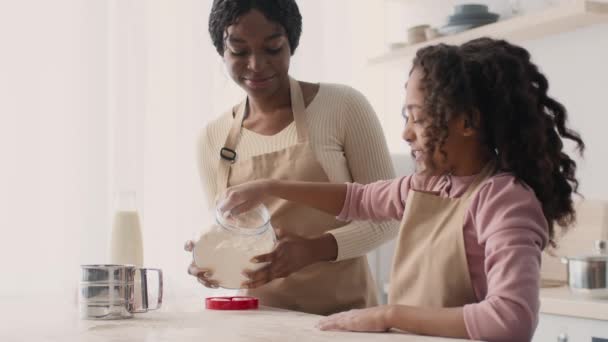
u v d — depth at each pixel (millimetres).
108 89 2906
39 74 2789
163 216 3002
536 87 1285
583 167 2814
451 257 1213
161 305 1521
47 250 2785
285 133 1751
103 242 2871
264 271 1461
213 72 3121
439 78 1205
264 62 1655
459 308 1098
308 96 1778
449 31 3053
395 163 3268
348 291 1706
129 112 2930
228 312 1407
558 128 1325
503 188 1172
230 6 1645
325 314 1690
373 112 1789
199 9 3096
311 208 1715
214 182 1835
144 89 2951
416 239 1294
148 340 1060
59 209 2809
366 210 1512
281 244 1535
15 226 2734
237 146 1793
